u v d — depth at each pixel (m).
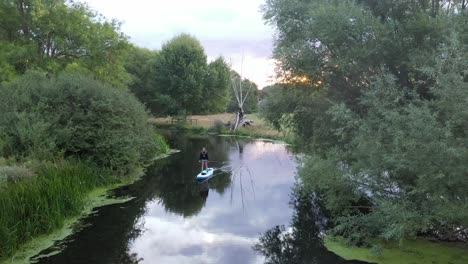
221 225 11.53
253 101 61.72
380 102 8.67
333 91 11.72
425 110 7.53
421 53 9.27
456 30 8.96
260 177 18.89
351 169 9.20
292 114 13.68
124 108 17.16
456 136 7.44
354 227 9.58
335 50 10.86
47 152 13.43
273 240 10.23
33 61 22.67
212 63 56.44
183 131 44.31
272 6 12.23
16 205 9.11
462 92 7.23
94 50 25.16
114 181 16.05
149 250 9.39
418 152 7.21
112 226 10.91
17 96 14.71
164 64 52.75
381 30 9.89
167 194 15.19
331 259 8.68
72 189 11.77
